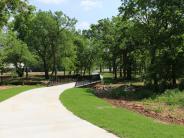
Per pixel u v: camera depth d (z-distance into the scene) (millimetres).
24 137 13766
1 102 26797
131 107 28031
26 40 83688
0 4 34656
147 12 50625
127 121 17344
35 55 81000
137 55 61562
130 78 76812
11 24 38719
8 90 41656
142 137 13367
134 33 51781
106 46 79438
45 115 19594
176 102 31547
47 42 84438
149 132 14414
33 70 116812
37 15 83062
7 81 74312
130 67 76062
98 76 69688
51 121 17484
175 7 47812
